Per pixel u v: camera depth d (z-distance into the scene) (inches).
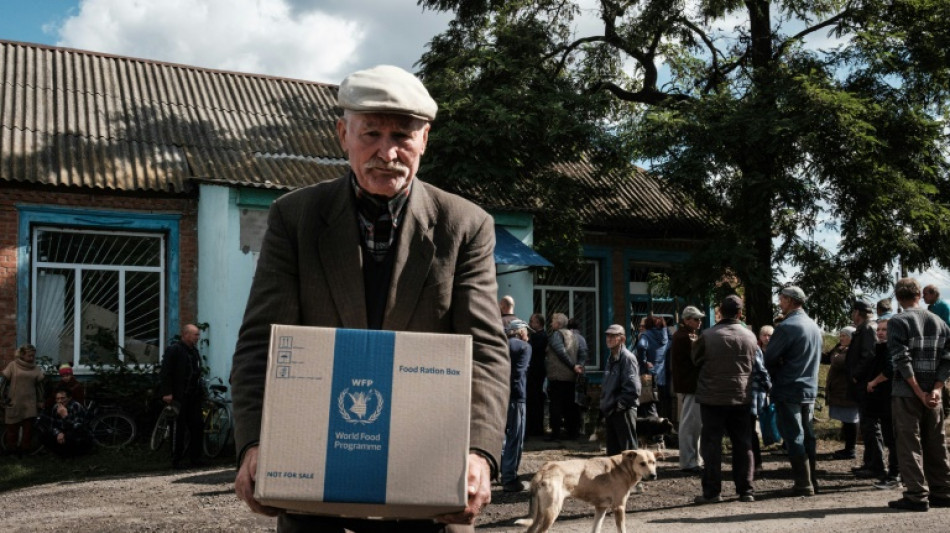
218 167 539.8
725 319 308.2
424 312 77.9
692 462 377.4
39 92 565.9
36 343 502.6
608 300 718.5
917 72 603.2
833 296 584.1
